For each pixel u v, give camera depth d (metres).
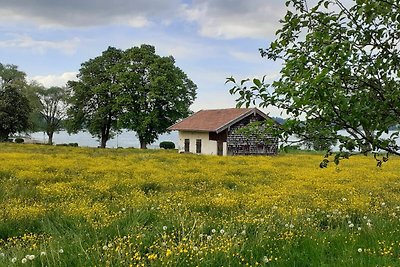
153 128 64.62
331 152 4.79
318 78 3.98
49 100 111.25
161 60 65.94
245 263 5.96
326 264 5.75
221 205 11.18
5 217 9.38
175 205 10.80
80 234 7.51
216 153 51.22
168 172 20.97
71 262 5.79
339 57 4.22
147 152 43.16
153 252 6.34
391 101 4.42
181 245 6.12
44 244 6.71
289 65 4.50
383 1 4.15
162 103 64.94
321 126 4.62
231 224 8.05
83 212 9.78
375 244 6.59
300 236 7.28
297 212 9.60
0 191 13.10
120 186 15.51
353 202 11.56
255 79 4.63
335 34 4.48
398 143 4.61
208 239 6.59
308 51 4.77
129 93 64.44
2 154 29.34
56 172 19.73
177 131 64.31
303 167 26.72
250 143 50.81
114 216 9.30
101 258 5.73
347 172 22.50
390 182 18.05
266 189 15.18
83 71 73.38
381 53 4.73
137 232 7.56
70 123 74.19
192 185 16.27
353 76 4.62
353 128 4.49
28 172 18.30
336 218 9.53
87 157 30.31
